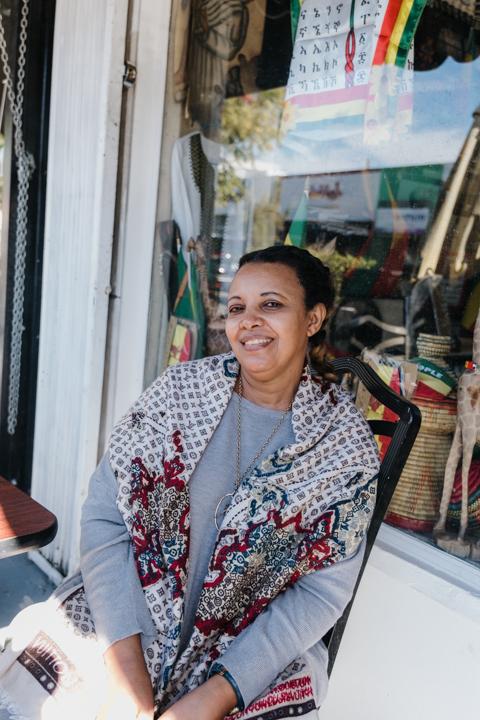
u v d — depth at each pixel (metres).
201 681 1.16
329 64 1.67
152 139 2.15
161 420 1.30
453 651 1.43
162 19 2.08
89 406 2.16
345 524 1.17
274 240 2.29
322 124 1.77
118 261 2.18
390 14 1.53
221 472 1.26
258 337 1.24
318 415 1.26
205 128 2.24
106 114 2.00
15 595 2.25
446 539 1.58
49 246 2.31
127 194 2.16
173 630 1.17
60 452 2.33
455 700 1.43
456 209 1.80
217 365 1.34
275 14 2.11
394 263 1.93
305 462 1.21
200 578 1.23
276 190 2.26
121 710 1.07
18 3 2.28
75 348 2.22
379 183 1.96
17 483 2.62
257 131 2.24
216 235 2.29
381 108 1.61
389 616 1.55
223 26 2.18
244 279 1.26
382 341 1.93
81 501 2.22
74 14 2.12
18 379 2.53
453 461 1.60
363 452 1.22
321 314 1.30
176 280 2.28
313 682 1.18
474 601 1.41
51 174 2.28
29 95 2.36
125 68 2.02
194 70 2.16
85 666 1.18
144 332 2.27
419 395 1.71
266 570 1.20
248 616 1.18
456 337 1.75
